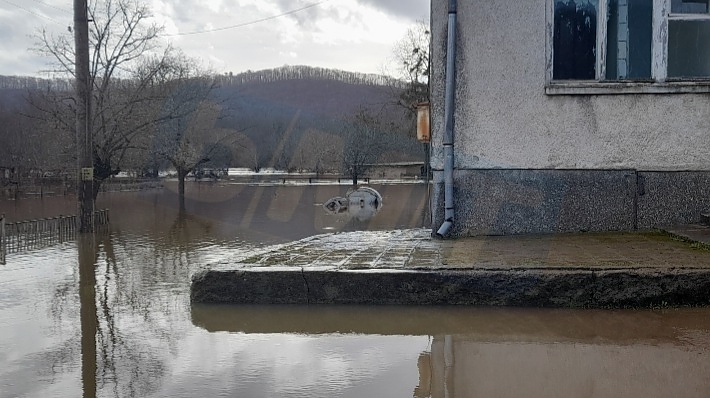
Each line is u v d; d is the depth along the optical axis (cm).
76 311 680
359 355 475
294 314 577
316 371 442
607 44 807
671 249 649
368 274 589
